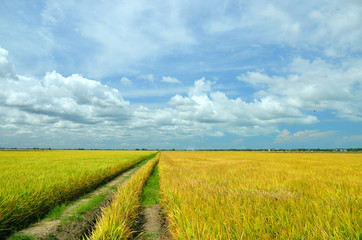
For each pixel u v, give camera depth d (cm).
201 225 380
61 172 1185
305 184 870
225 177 1165
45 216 660
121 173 2041
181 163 2506
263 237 335
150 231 554
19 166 1579
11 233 513
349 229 340
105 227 430
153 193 1055
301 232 344
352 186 771
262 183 897
